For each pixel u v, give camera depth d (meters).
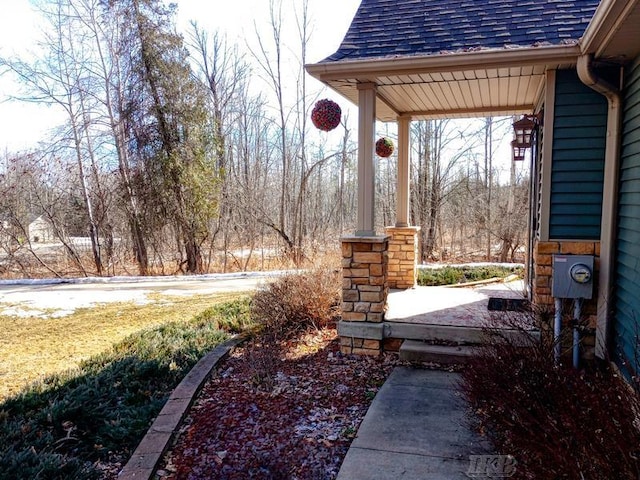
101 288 9.53
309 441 2.96
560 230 4.08
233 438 3.01
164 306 7.47
